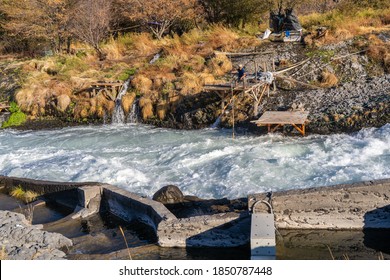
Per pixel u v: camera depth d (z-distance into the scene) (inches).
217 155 627.2
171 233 398.6
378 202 398.3
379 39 872.3
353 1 1075.9
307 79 812.0
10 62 1133.1
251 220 382.6
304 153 608.1
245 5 1103.0
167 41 1076.5
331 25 965.2
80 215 479.8
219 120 765.3
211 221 394.9
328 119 686.5
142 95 858.8
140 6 1113.4
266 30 978.1
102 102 876.6
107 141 748.0
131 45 1111.6
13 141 796.6
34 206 518.6
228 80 833.5
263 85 756.0
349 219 402.3
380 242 386.3
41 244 394.9
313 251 375.2
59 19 1146.7
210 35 1034.7
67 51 1179.3
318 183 509.4
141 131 787.4
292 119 662.5
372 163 549.0
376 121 663.8
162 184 549.6
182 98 810.2
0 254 361.7
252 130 719.1
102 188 491.8
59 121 894.4
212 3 1136.8
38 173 609.3
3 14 1243.8
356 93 749.9
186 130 773.3
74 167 622.2
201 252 392.8
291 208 405.1
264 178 536.1
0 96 981.2
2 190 577.6
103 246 414.3
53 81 962.7
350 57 834.8
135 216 458.3
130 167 607.8
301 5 1189.1
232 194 506.6
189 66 893.8
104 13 1117.7
